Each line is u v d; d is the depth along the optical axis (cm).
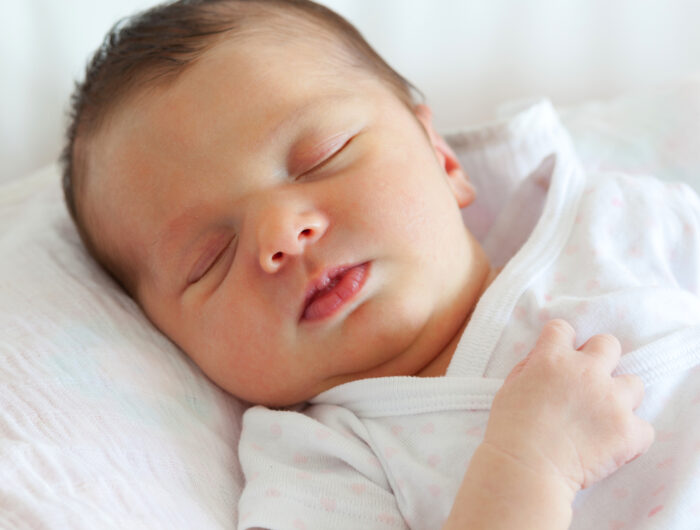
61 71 154
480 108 162
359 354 88
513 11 161
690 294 90
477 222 123
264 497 82
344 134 90
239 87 90
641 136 127
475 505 70
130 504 73
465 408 83
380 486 83
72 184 104
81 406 82
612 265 92
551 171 108
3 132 154
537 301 89
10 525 66
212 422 93
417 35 162
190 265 92
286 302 86
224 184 88
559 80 162
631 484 77
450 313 92
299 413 91
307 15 102
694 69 160
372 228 86
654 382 80
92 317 95
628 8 159
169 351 97
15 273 100
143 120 92
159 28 99
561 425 72
